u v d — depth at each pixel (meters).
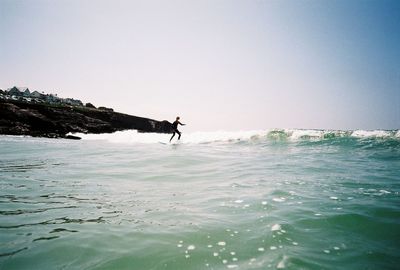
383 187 5.89
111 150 14.87
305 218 4.08
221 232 3.64
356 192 5.51
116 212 4.55
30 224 4.01
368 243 3.29
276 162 10.00
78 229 3.81
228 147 16.31
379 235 3.50
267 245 3.25
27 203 5.04
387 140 14.23
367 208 4.46
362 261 2.88
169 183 6.76
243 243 3.31
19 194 5.68
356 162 9.74
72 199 5.33
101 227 3.88
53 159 11.11
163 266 2.83
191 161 10.49
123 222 4.08
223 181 6.87
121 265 2.85
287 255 2.99
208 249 3.18
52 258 3.00
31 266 2.84
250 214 4.32
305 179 6.85
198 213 4.43
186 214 4.40
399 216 4.09
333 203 4.79
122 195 5.64
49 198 5.39
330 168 8.48
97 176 7.61
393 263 2.85
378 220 3.96
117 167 9.16
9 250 3.19
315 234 3.54
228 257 2.99
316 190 5.71
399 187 5.87
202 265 2.83
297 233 3.57
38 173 8.02
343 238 3.43
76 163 10.01
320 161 10.09
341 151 12.85
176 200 5.23
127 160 10.81
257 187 6.10
